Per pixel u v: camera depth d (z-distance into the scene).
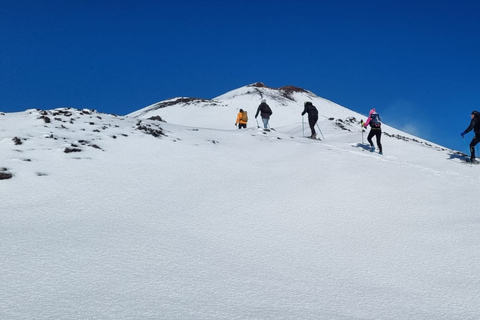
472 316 4.55
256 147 14.73
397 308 4.70
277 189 9.82
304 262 6.05
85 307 4.12
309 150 14.19
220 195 9.23
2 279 4.64
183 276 5.16
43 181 8.95
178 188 9.61
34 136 11.74
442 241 7.00
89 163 10.51
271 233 7.21
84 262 5.33
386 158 14.70
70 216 7.37
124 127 14.57
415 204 9.19
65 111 15.70
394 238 7.14
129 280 4.90
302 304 4.62
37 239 6.05
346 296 4.96
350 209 8.67
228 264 5.74
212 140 15.02
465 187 10.81
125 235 6.55
